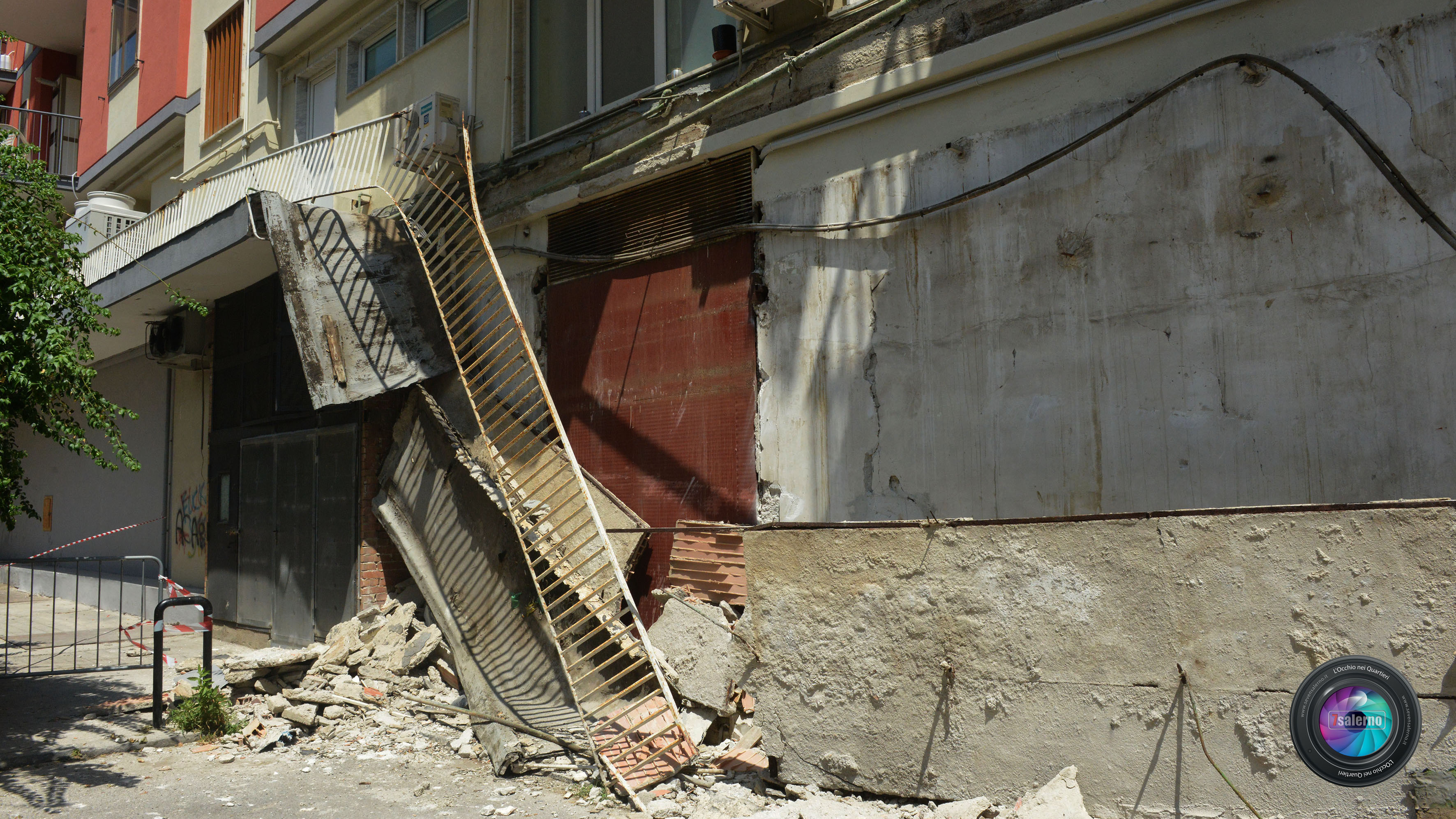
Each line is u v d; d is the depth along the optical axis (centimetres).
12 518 651
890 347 669
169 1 1638
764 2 714
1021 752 435
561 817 491
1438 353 459
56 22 2089
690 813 488
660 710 591
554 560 712
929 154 659
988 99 631
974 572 457
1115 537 422
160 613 682
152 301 1202
